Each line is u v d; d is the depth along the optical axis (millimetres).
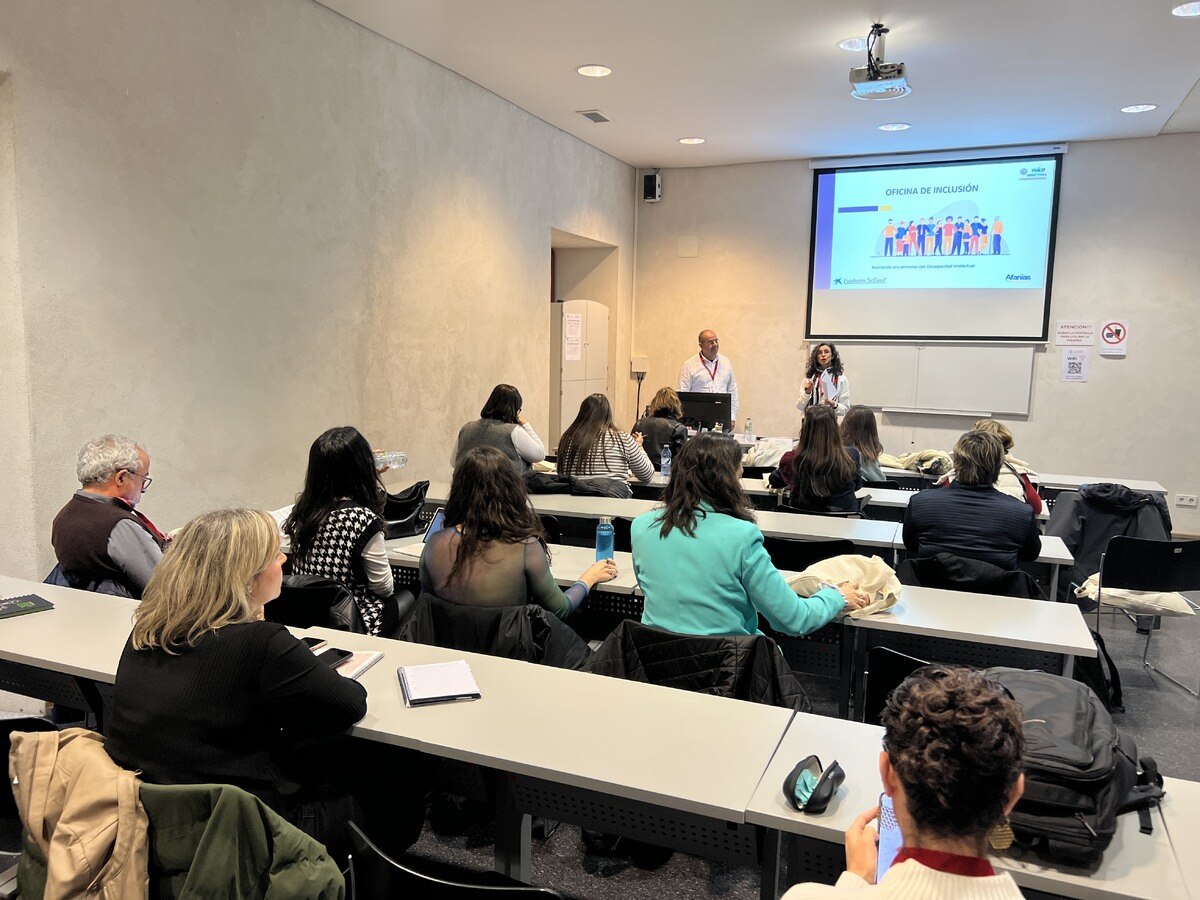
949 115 6266
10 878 1788
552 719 1842
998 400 7504
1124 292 7105
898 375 7770
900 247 7672
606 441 4832
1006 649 2658
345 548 2740
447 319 5633
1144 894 1322
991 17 4309
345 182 4645
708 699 1959
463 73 5492
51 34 3115
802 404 7504
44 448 3205
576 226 7289
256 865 1437
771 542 3305
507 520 2512
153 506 3682
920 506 3252
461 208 5672
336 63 4500
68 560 2734
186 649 1619
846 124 6570
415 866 1664
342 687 1745
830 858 1650
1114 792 1398
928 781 1002
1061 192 7191
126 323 3492
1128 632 4605
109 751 1628
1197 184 6812
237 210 3979
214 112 3814
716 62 5113
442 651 2229
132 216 3479
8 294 3107
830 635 3049
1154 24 4383
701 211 8273
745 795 1551
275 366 4273
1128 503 4422
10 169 3037
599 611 3385
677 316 8461
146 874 1468
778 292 8094
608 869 2445
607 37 4727
